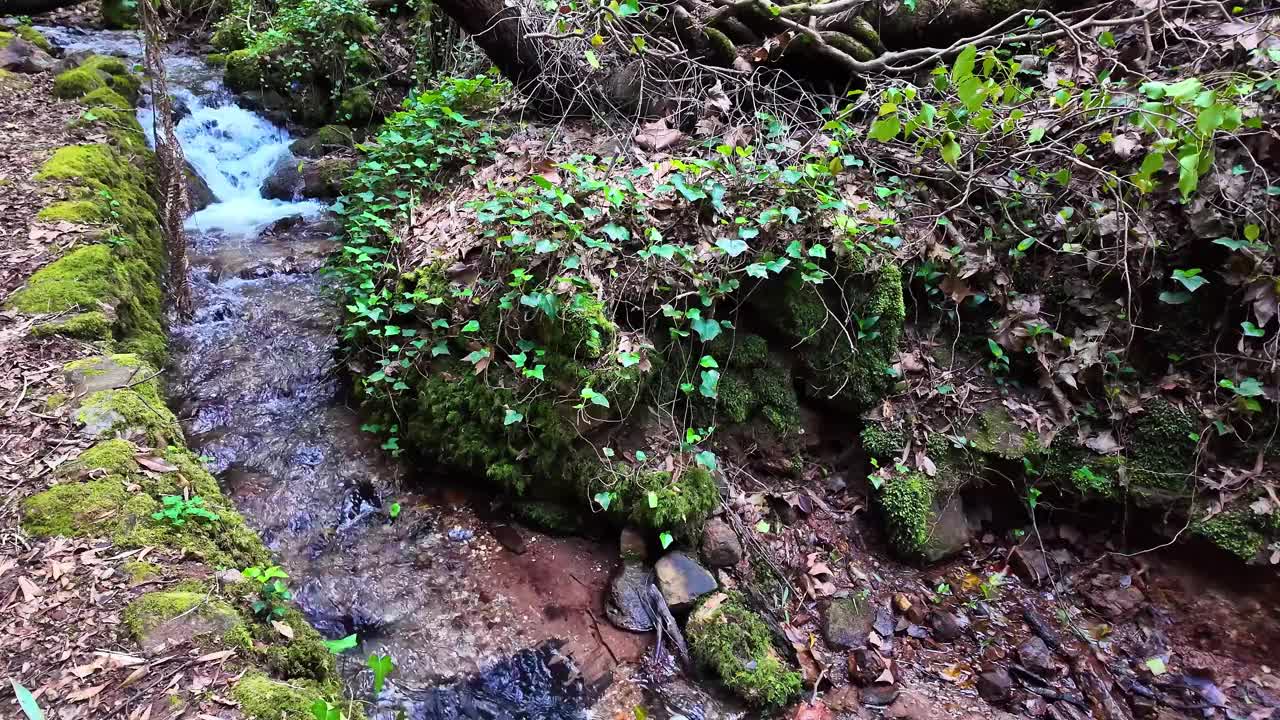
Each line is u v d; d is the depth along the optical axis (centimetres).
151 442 279
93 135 508
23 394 288
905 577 329
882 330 350
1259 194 301
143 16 435
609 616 302
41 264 368
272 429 378
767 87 428
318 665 226
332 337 430
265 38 705
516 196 358
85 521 237
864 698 278
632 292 327
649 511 313
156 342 384
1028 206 351
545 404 328
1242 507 297
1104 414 330
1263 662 290
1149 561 321
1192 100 262
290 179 610
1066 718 274
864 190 373
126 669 193
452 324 350
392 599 304
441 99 480
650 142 416
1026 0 437
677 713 269
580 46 464
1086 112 335
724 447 355
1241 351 305
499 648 288
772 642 294
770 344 360
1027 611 317
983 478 338
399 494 354
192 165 586
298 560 316
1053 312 345
